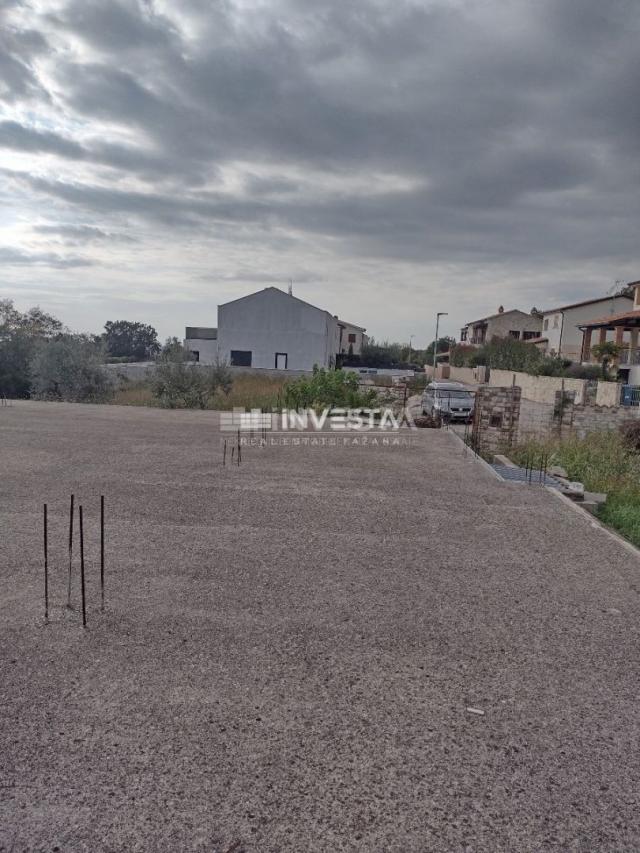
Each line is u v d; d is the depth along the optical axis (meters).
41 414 16.45
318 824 2.31
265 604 4.32
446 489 8.36
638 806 2.48
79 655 3.51
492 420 13.41
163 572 4.88
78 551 5.30
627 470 11.97
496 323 60.66
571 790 2.56
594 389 24.50
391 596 4.54
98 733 2.81
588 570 5.29
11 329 27.23
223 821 2.31
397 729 2.92
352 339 63.28
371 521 6.59
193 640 3.73
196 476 8.69
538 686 3.37
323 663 3.51
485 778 2.61
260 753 2.71
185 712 2.99
